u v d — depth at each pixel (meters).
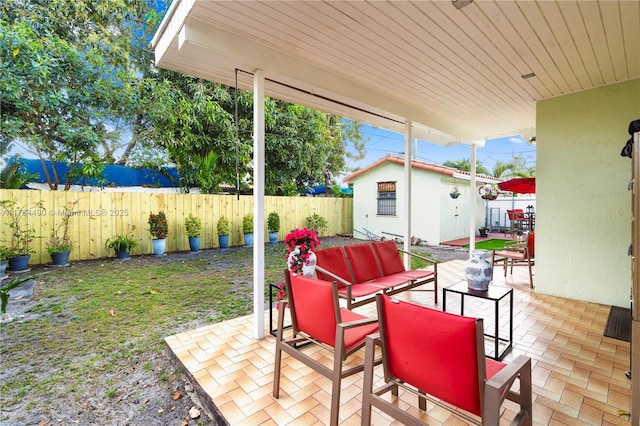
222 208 8.95
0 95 6.29
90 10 8.05
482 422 1.17
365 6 2.24
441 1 2.19
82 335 3.09
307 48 2.88
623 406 1.90
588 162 3.92
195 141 9.26
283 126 10.96
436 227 9.91
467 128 5.95
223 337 2.91
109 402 2.10
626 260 3.70
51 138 7.56
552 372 2.28
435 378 1.32
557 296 4.18
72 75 7.52
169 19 2.60
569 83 3.72
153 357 2.69
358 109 4.13
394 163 10.76
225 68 2.92
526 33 2.59
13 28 6.30
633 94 3.60
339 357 1.62
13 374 2.42
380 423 1.79
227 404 1.94
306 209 11.09
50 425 1.88
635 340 1.72
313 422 1.79
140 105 8.52
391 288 3.25
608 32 2.57
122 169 8.91
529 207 12.16
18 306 3.89
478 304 3.85
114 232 7.20
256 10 2.28
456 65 3.23
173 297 4.27
